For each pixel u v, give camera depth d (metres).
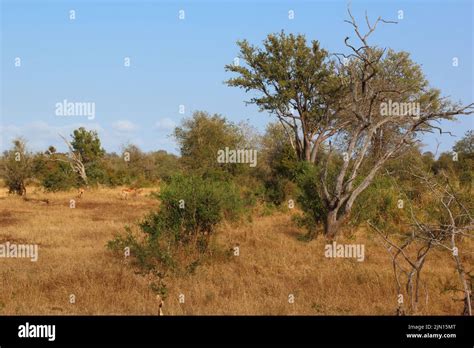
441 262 12.23
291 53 32.50
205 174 25.84
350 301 9.09
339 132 31.05
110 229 16.72
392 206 15.65
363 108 16.30
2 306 8.41
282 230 16.66
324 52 31.98
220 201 12.50
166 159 55.84
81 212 22.62
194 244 12.23
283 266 11.49
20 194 32.81
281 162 28.89
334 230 14.96
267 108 33.62
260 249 13.16
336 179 14.95
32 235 15.57
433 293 9.67
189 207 12.29
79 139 45.19
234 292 9.45
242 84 33.28
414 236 8.18
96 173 40.94
